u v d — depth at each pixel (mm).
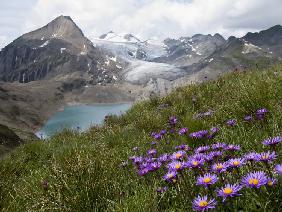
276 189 530
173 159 720
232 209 538
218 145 778
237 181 595
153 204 669
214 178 528
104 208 771
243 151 871
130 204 698
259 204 524
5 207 917
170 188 733
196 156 667
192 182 690
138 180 863
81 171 903
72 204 787
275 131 942
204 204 462
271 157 564
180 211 617
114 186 845
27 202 894
